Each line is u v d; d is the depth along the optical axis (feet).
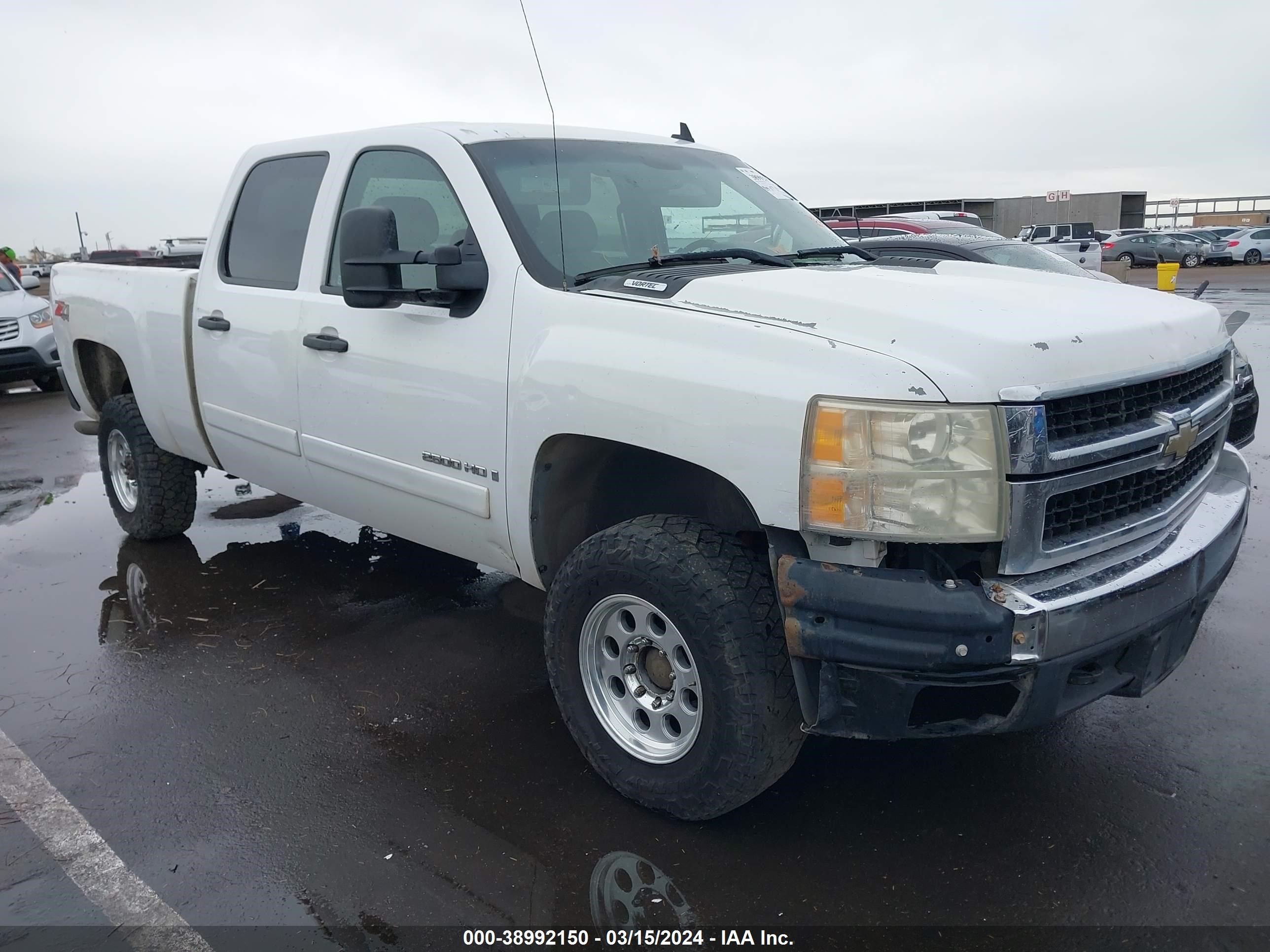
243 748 11.48
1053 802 10.12
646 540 9.25
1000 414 7.84
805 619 8.31
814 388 8.14
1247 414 18.43
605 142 13.12
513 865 9.26
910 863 9.21
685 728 9.50
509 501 10.82
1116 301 10.20
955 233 41.06
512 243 10.97
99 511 21.52
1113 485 8.80
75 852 9.60
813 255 12.66
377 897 8.87
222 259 15.49
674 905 8.68
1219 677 12.73
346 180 13.28
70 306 19.07
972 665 7.88
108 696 12.78
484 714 12.19
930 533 7.88
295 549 18.49
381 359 12.12
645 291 10.03
